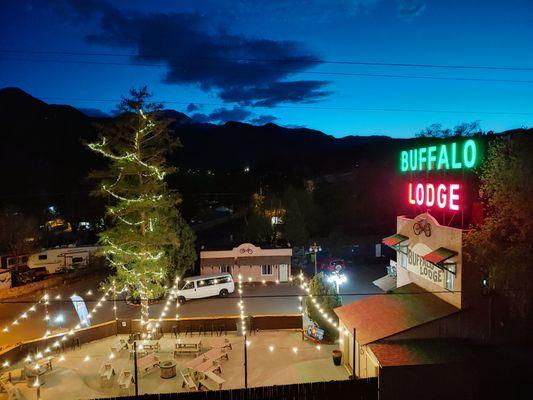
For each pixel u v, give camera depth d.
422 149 21.53
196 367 17.86
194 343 21.16
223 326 24.61
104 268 44.84
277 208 48.88
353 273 39.16
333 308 22.19
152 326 24.12
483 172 17.42
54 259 44.25
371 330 17.56
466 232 17.05
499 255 16.09
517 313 17.28
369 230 51.31
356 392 14.39
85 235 61.34
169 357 21.05
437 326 16.97
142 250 23.89
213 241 57.38
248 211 64.94
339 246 44.06
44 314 30.80
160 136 23.89
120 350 21.36
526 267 15.63
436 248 19.39
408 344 16.38
